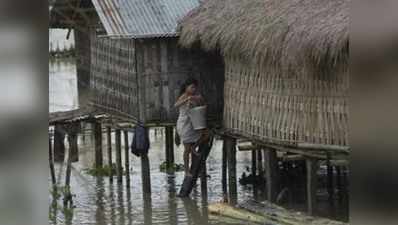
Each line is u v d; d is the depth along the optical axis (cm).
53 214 2216
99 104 2741
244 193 2388
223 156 2434
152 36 2373
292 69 1914
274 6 2056
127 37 2352
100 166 2803
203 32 2266
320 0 1892
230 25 2167
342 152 1825
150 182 2545
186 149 2389
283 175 2461
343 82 1788
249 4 2192
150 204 2323
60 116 2588
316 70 1831
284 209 2045
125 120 2531
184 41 2342
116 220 2145
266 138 2117
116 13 2412
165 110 2444
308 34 1781
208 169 2867
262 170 2520
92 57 2805
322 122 1875
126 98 2514
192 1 2531
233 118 2302
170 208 2264
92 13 2655
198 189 2520
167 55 2439
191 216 2156
